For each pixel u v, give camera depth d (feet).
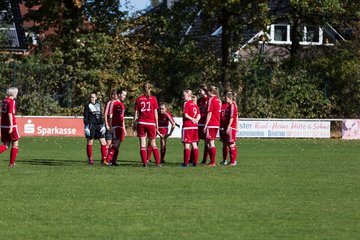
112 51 490.90
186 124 239.71
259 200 160.86
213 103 243.60
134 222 132.87
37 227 127.75
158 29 508.53
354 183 195.83
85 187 179.83
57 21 505.25
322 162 266.57
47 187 179.32
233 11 479.82
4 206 149.69
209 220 135.44
